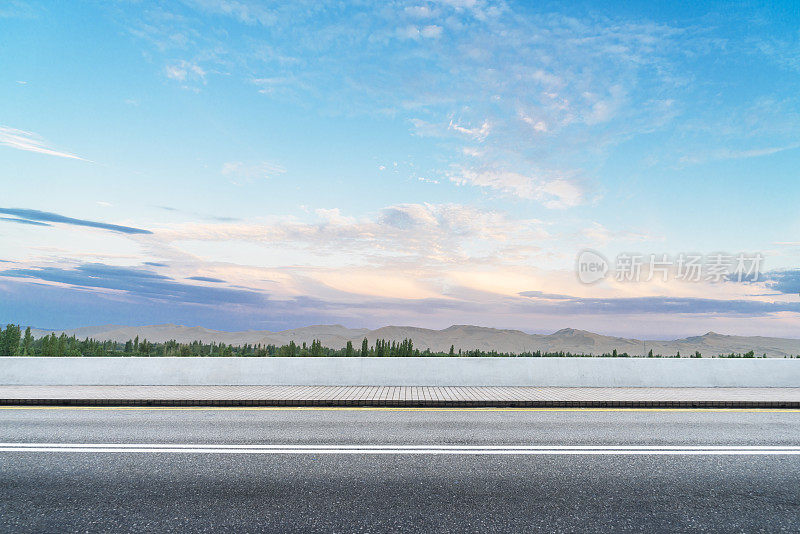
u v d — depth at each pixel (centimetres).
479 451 698
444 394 1179
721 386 1347
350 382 1343
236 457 662
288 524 449
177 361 1356
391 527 444
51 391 1200
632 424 896
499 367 1364
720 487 554
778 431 842
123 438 770
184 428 845
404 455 676
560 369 1365
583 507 494
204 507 488
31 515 470
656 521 462
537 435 802
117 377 1336
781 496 528
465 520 460
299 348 8675
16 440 756
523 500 511
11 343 8862
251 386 1320
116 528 442
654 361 1376
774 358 1374
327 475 587
